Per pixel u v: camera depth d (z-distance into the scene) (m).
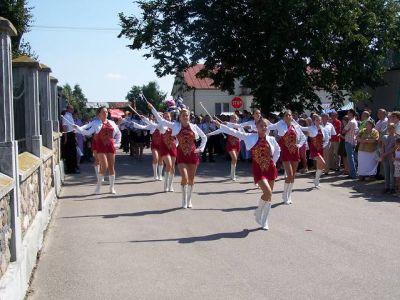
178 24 22.95
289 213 9.55
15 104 7.31
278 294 5.21
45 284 5.58
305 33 20.56
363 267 6.12
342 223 8.65
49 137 10.29
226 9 22.41
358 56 22.77
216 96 50.69
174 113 13.90
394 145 11.67
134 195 11.69
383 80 24.42
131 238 7.58
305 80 21.16
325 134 13.06
